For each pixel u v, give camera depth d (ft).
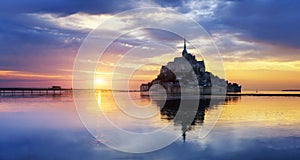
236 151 59.31
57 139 70.85
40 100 272.92
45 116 125.18
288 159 53.67
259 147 62.85
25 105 198.70
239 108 178.40
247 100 295.28
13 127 92.89
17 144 65.72
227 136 75.31
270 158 54.24
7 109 163.43
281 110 162.20
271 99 321.93
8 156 55.42
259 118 118.73
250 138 73.00
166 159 52.80
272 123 102.63
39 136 75.61
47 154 56.44
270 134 79.05
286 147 63.21
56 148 61.21
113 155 55.21
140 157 53.72
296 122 106.11
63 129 86.99
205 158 53.78
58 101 253.85
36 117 121.70
